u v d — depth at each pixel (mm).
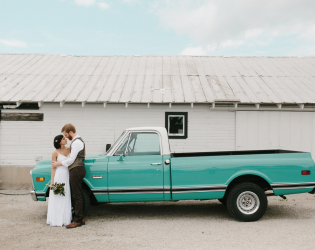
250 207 5215
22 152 9070
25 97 8672
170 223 5113
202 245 3939
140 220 5352
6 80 9805
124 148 5402
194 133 9219
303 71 11008
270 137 9219
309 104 8891
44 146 9117
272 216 5605
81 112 9219
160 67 11383
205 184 5203
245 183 5203
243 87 9602
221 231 4594
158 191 5207
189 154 6434
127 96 8859
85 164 5230
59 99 8594
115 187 5180
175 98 8758
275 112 9250
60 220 4941
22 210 6270
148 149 5438
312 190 5277
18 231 4668
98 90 9242
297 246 3893
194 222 5184
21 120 9109
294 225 4941
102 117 9227
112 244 3994
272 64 11844
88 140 9203
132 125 9234
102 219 5438
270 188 5391
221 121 9234
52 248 3859
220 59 12523
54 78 10086
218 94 9070
